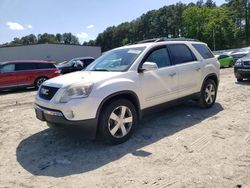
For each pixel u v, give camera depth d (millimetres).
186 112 7391
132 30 132375
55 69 16891
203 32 89875
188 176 4059
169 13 124312
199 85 7207
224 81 13773
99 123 5125
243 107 7777
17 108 9797
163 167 4367
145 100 5797
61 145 5531
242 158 4547
